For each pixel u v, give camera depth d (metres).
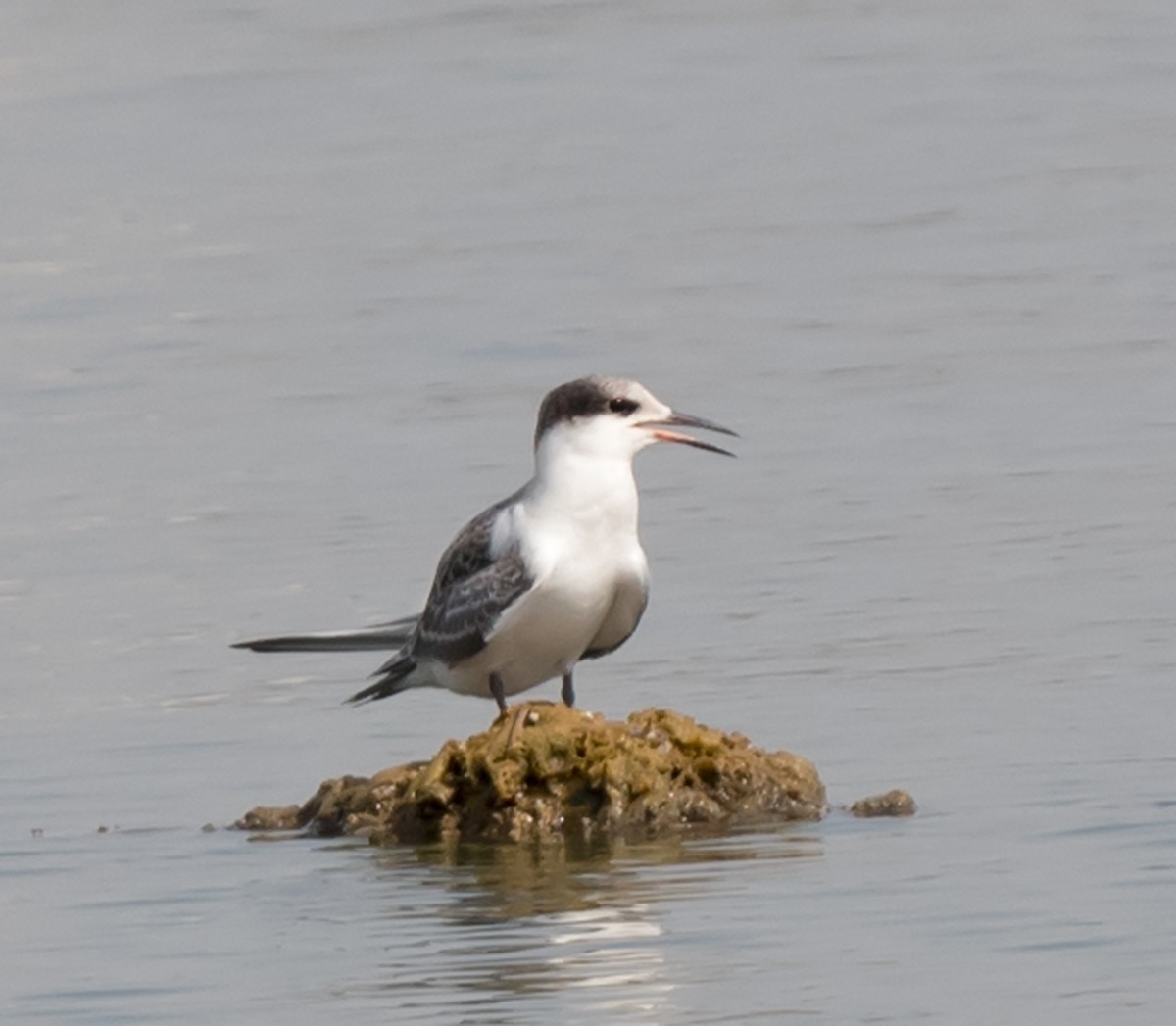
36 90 36.25
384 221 29.36
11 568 17.72
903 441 20.05
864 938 9.62
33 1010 9.30
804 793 11.66
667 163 31.80
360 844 11.53
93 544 18.23
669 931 9.80
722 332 24.00
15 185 31.69
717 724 13.35
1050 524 17.45
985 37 37.56
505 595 11.64
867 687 13.95
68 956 9.95
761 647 14.94
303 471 19.94
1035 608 15.47
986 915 9.83
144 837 11.87
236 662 15.31
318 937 9.99
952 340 23.27
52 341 24.72
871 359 22.78
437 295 25.88
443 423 21.22
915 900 10.09
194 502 19.22
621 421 11.66
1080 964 9.19
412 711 14.13
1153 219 27.69
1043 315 24.08
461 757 11.65
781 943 9.59
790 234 27.94
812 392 21.72
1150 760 12.20
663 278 26.20
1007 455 19.44
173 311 25.73
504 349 23.69
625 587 11.82
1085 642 14.64
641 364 22.98
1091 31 37.50
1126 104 33.44
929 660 14.42
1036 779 11.98
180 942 10.07
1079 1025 8.57
